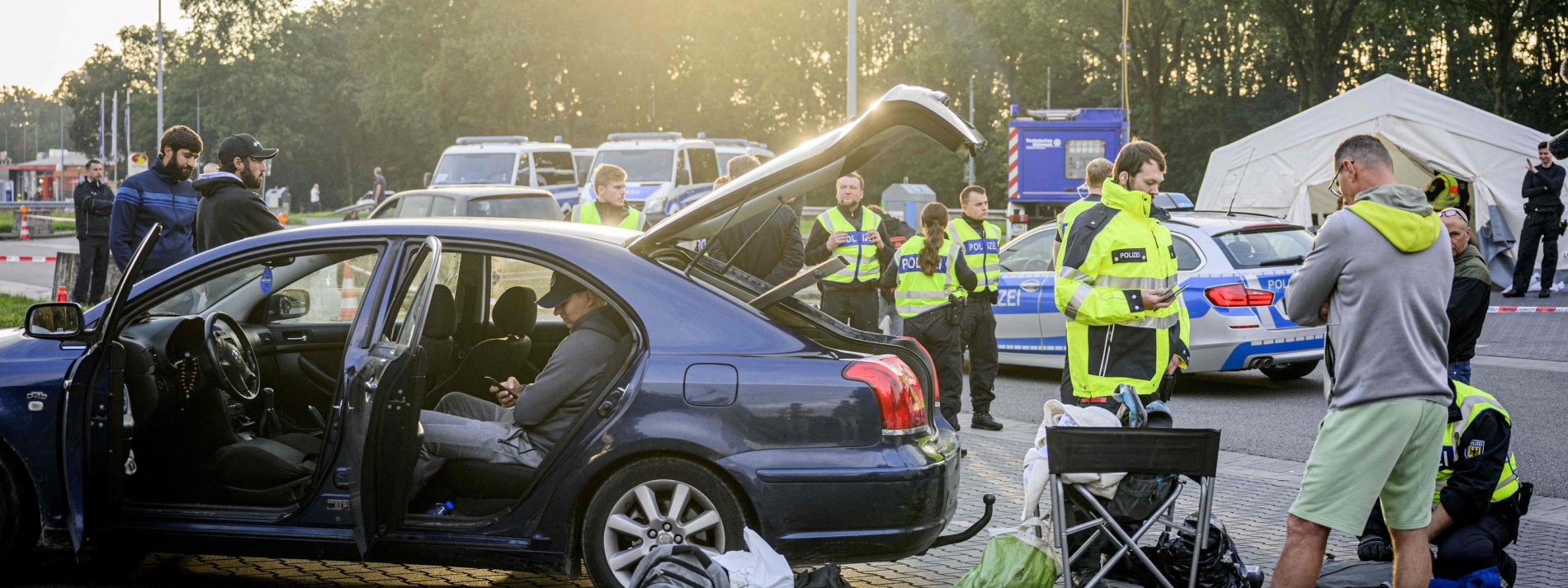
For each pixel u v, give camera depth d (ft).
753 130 196.65
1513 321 50.31
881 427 14.33
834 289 27.78
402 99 174.29
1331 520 13.82
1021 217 84.12
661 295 14.99
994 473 23.85
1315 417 30.63
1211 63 184.24
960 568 17.63
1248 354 32.40
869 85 181.98
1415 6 113.39
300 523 14.94
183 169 26.99
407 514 15.16
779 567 13.42
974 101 188.75
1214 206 66.08
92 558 17.35
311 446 17.38
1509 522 15.43
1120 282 18.04
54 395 15.21
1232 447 27.07
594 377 15.94
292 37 274.57
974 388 28.55
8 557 15.56
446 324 17.81
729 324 14.80
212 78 273.33
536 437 16.14
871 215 27.99
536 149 86.02
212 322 16.85
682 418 14.38
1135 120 196.85
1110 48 154.71
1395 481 13.97
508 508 14.89
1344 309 13.76
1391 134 61.46
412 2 168.96
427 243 14.87
